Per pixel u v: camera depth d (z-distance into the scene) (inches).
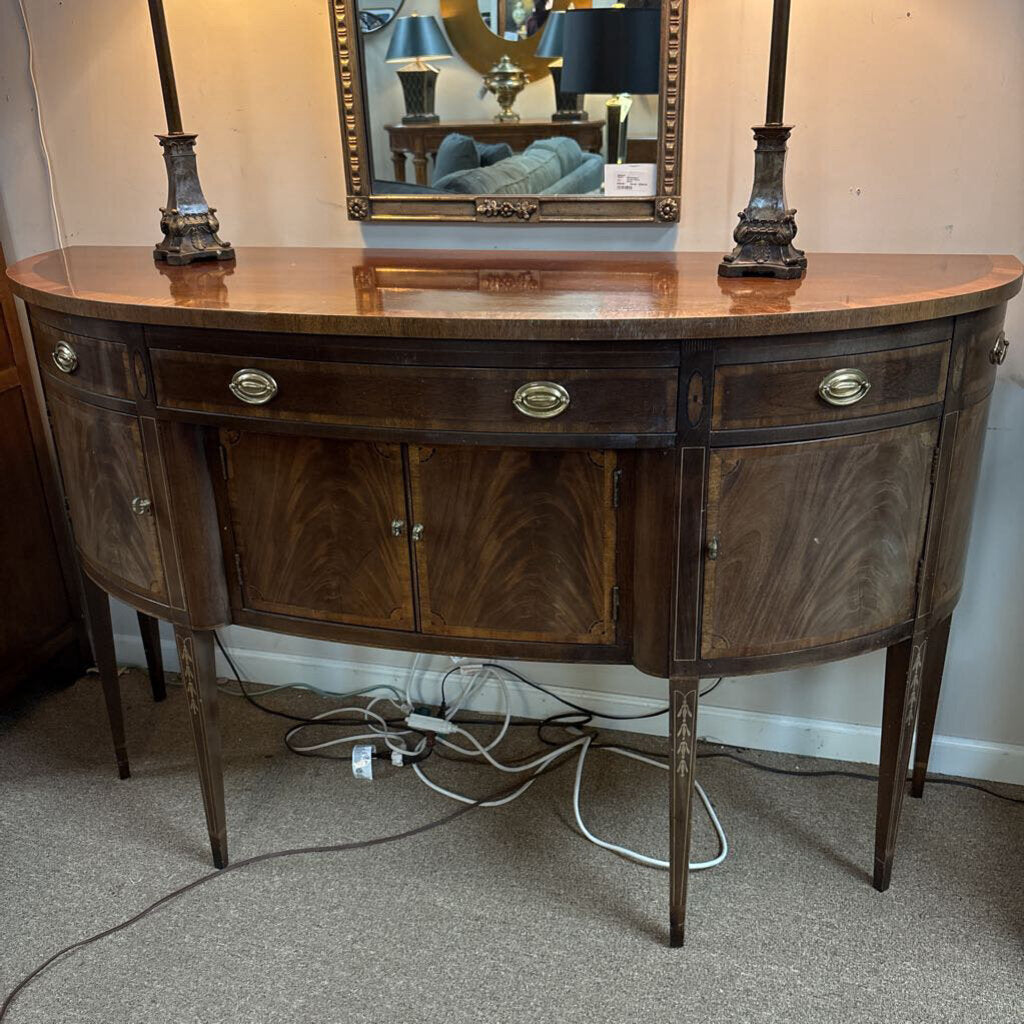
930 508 49.5
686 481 45.1
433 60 61.5
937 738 69.9
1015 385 60.1
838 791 68.2
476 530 49.3
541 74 60.3
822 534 47.2
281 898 59.2
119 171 70.9
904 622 51.6
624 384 43.7
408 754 71.3
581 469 47.0
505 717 77.3
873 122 57.7
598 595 49.7
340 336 45.3
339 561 52.4
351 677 80.7
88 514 58.6
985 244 58.6
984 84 55.4
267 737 75.4
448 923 57.2
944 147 57.2
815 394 44.2
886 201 59.1
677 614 47.7
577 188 62.4
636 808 66.7
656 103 59.4
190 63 66.5
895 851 62.3
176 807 67.8
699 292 47.5
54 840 64.6
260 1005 51.9
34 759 73.4
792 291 47.1
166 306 47.0
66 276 56.6
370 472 49.5
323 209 68.1
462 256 62.9
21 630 77.0
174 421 50.6
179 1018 51.3
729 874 60.6
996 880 59.7
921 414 46.7
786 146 52.8
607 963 54.2
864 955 54.4
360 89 63.0
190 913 58.2
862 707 70.0
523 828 64.9
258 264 60.5
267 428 48.5
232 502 53.1
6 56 69.4
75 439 56.5
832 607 49.1
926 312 43.6
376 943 55.8
